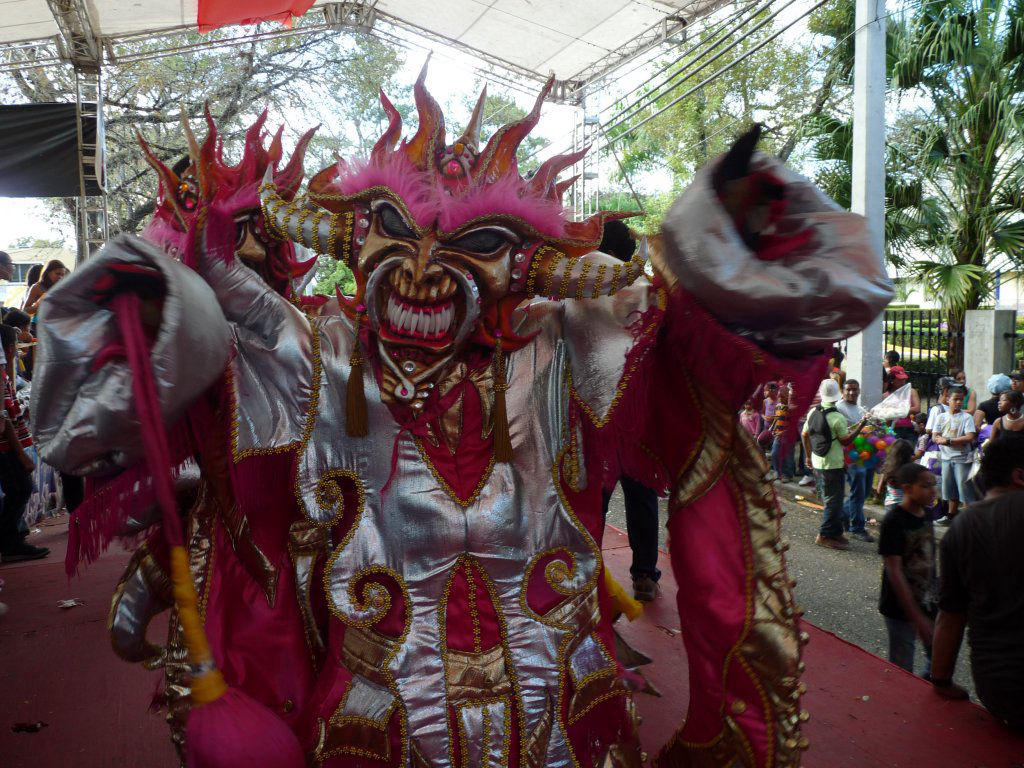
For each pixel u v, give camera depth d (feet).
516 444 6.79
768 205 6.22
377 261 6.33
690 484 6.83
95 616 13.76
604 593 7.39
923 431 32.71
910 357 43.11
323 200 6.63
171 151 49.98
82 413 6.21
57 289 5.99
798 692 6.56
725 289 5.78
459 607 6.67
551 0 35.96
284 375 6.88
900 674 11.25
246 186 7.82
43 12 32.19
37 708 10.28
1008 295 66.95
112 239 5.93
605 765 6.89
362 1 40.60
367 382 6.76
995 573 10.25
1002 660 10.00
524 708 6.57
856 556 26.37
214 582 7.38
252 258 7.80
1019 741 9.66
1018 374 27.81
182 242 8.21
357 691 6.56
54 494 26.43
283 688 7.11
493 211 6.22
